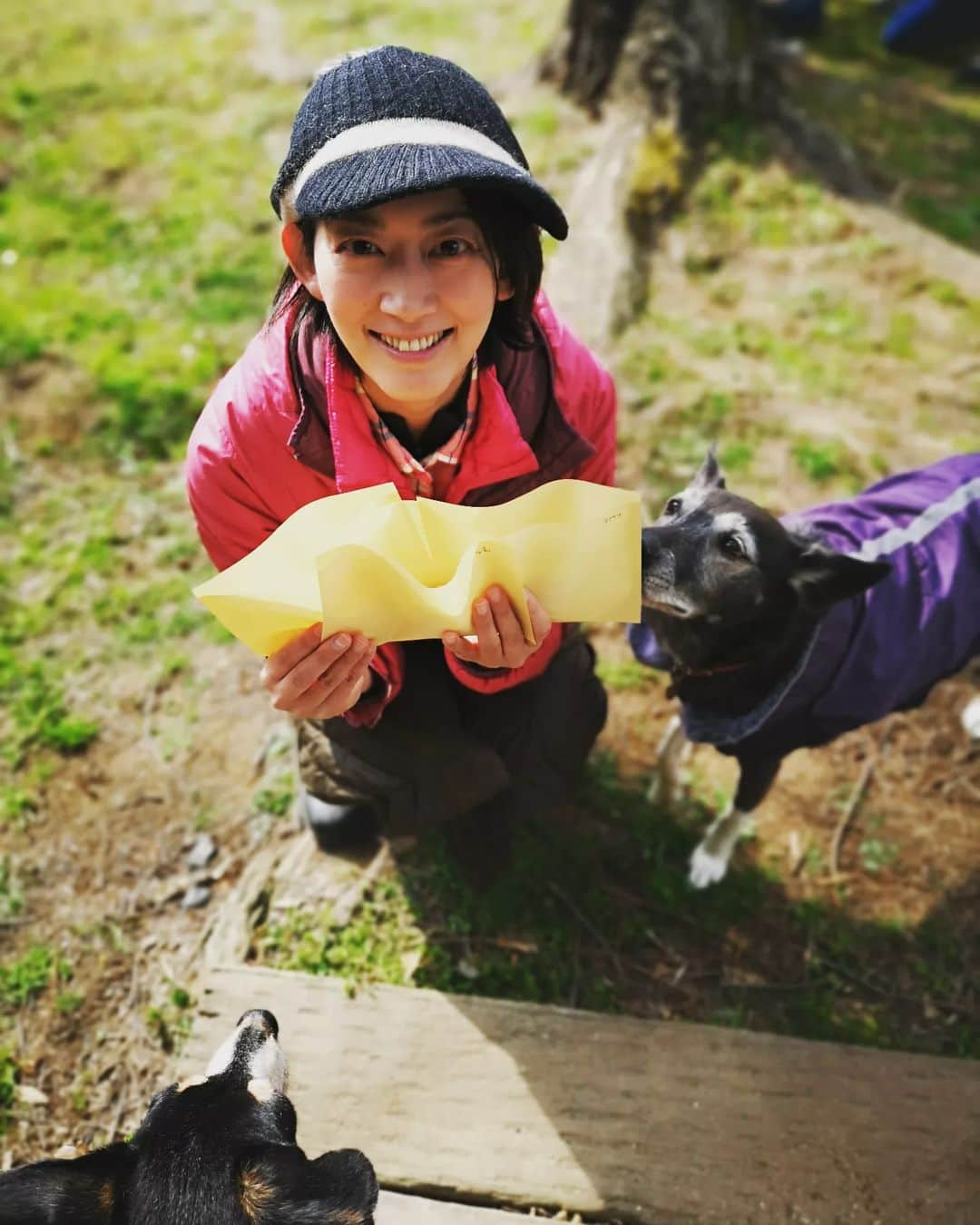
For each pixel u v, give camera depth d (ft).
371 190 1.97
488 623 2.14
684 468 5.39
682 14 7.11
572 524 2.11
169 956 3.75
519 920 3.79
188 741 4.40
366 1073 3.27
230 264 6.59
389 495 2.17
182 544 5.10
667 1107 3.20
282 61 8.69
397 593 2.08
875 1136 3.14
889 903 3.92
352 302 2.19
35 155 7.48
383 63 2.16
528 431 2.73
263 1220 2.07
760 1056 3.31
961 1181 3.05
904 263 6.68
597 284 6.25
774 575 3.10
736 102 7.37
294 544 2.11
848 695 3.25
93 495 5.32
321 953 3.64
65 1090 3.45
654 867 3.98
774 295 6.48
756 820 4.16
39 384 5.75
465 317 2.25
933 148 8.08
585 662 3.48
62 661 4.67
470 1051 3.32
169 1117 2.37
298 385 2.53
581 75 7.64
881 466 5.42
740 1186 3.04
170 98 8.20
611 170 7.04
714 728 3.46
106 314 6.18
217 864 4.01
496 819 3.47
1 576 4.95
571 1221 2.98
